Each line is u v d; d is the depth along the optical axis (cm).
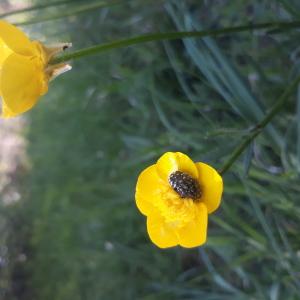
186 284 19
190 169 9
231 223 17
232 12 17
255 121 12
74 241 28
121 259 25
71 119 26
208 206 9
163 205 9
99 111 24
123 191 22
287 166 13
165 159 9
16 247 36
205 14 18
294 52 14
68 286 29
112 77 22
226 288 17
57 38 23
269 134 13
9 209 36
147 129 21
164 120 17
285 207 14
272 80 16
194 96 17
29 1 25
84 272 28
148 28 21
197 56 13
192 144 16
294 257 14
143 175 9
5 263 36
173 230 9
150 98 20
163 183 9
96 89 22
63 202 28
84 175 26
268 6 15
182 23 15
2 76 9
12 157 39
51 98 28
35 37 24
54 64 9
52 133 29
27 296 35
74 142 26
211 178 9
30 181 34
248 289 18
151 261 23
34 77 9
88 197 26
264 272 18
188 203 9
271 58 16
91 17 22
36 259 34
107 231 25
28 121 34
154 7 20
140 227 23
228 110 16
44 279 33
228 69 12
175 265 22
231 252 18
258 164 14
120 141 24
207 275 19
